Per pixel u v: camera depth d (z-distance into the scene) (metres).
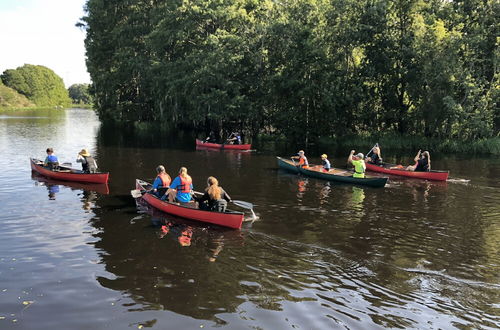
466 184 15.99
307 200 12.91
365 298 6.42
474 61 27.64
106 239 8.90
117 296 6.36
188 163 20.38
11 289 6.55
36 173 16.62
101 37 51.44
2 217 10.41
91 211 11.08
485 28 28.23
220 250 8.34
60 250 8.21
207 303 6.19
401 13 29.88
